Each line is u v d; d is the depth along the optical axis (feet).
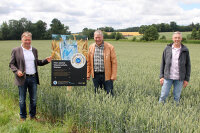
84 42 14.93
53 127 13.42
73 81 14.99
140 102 13.26
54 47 14.40
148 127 10.23
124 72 28.04
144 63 43.86
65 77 14.84
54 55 14.48
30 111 14.76
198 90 18.58
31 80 14.24
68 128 13.00
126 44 187.62
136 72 28.50
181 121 10.14
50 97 15.43
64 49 14.60
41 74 24.91
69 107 14.19
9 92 19.62
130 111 11.74
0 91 20.66
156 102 14.26
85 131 12.75
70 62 14.80
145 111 11.27
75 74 14.98
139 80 21.67
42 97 15.90
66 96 14.88
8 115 14.74
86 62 15.14
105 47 15.57
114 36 287.69
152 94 17.48
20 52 13.69
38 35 316.40
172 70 15.14
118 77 23.76
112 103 12.66
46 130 12.60
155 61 49.49
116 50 108.99
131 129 10.42
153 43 205.36
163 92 15.75
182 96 17.16
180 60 14.85
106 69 15.62
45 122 14.28
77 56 14.85
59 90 16.67
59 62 14.61
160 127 10.09
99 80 16.31
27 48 14.02
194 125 9.86
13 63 13.67
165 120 10.32
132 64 40.83
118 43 205.46
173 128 9.63
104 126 11.72
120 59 54.13
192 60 54.95
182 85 15.29
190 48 128.98
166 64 15.29
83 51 14.94
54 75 14.62
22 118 14.38
